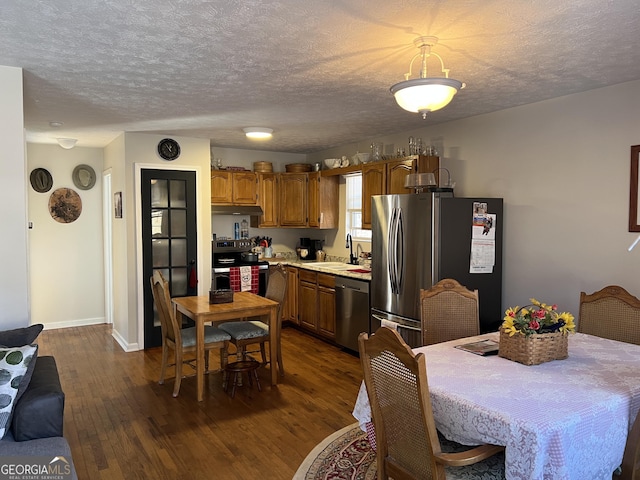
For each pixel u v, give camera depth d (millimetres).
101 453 2955
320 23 2240
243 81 3191
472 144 4410
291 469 2766
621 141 3322
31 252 6113
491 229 4078
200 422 3404
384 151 5492
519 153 4004
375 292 4574
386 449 2078
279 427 3326
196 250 5613
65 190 6270
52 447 2139
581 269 3590
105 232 6445
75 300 6422
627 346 2674
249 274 5965
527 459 1658
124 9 2068
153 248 5375
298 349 5348
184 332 4168
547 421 1702
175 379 3893
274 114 4254
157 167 5344
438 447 1758
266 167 6570
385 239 4387
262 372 4520
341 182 6410
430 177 4211
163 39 2428
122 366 4707
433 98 2346
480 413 1819
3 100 2822
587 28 2322
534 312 2398
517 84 3340
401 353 1774
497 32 2369
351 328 5090
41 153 6121
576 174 3600
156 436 3184
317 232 6969
